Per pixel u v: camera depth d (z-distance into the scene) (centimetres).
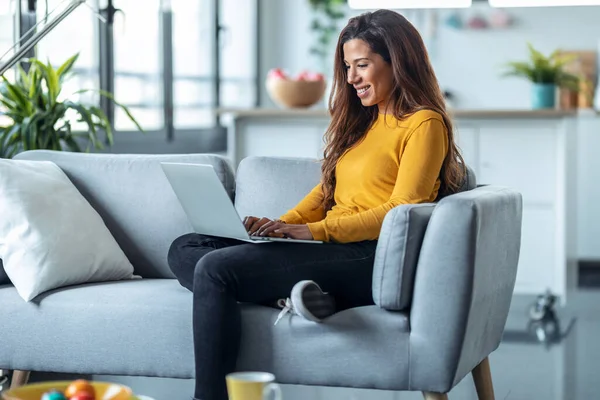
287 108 578
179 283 313
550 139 547
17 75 477
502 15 742
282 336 275
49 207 317
